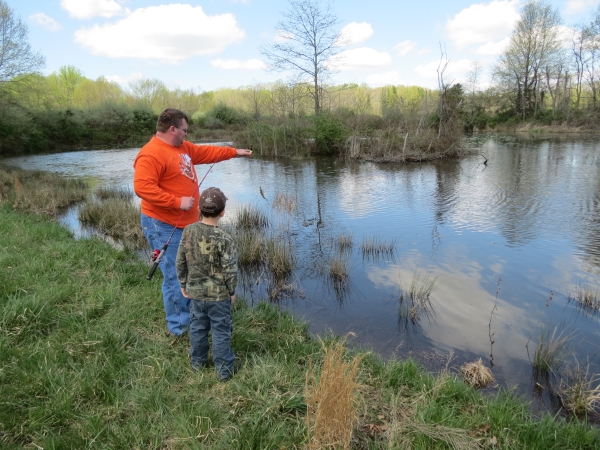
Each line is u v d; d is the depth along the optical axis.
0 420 2.46
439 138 20.27
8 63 24.30
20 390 2.73
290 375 3.12
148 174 3.31
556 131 33.91
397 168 17.16
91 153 29.48
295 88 26.50
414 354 4.05
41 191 11.98
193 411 2.65
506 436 2.63
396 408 2.84
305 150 22.66
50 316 3.85
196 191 3.71
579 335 4.38
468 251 7.01
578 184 11.98
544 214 9.03
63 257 5.75
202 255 2.92
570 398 3.30
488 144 24.53
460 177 14.25
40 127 31.56
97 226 9.50
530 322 4.67
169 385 2.97
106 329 3.63
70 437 2.39
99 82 56.81
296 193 12.57
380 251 7.15
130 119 39.16
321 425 2.30
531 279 5.82
